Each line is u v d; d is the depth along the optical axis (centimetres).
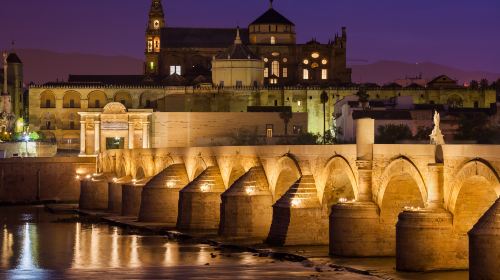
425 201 9075
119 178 19850
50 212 19725
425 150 9062
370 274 8869
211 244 12044
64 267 10475
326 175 10912
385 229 9944
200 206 13975
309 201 11119
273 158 12312
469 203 8681
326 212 11075
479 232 7581
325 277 8850
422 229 8706
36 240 13450
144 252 11575
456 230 8719
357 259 9856
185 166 15925
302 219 11069
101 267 10394
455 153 8631
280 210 11244
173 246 12100
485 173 8106
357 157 10094
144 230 14475
